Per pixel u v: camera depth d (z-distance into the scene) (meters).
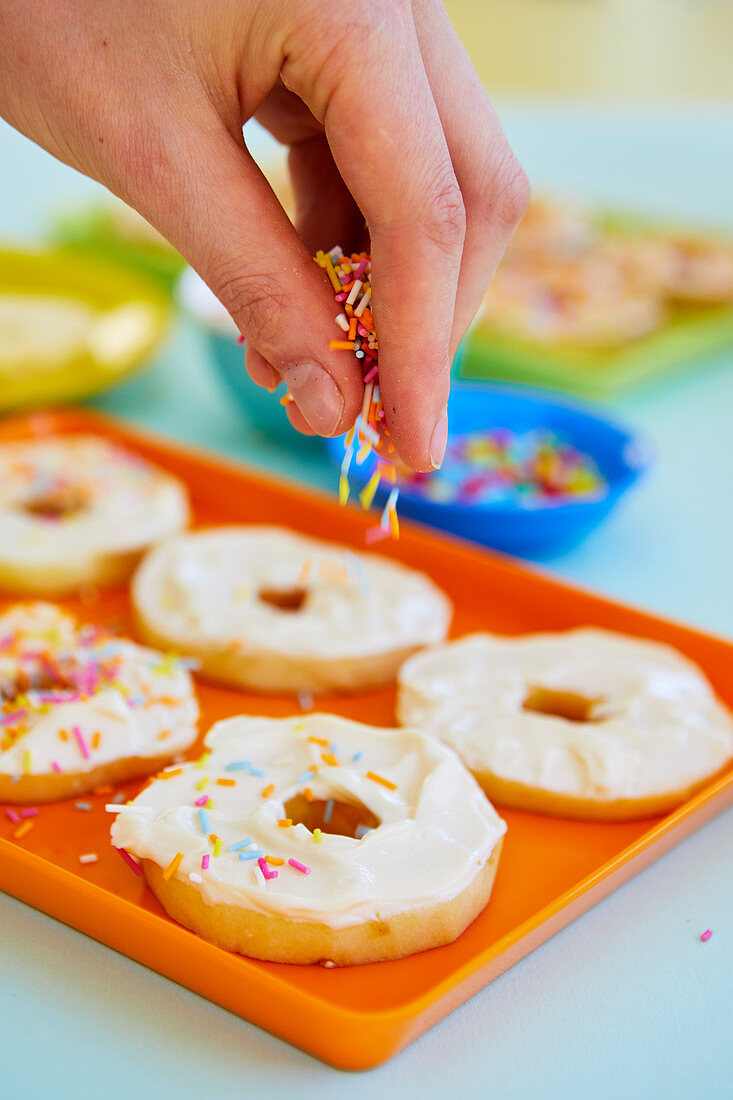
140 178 0.46
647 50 1.44
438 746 0.51
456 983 0.45
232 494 0.65
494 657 0.56
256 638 0.56
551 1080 0.45
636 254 0.88
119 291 0.75
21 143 1.13
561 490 0.65
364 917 0.46
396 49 0.45
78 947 0.47
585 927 0.48
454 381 0.69
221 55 0.46
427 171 0.45
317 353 0.47
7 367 0.68
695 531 0.66
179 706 0.54
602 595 0.60
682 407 0.75
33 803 0.51
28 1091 0.44
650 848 0.49
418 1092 0.44
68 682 0.54
